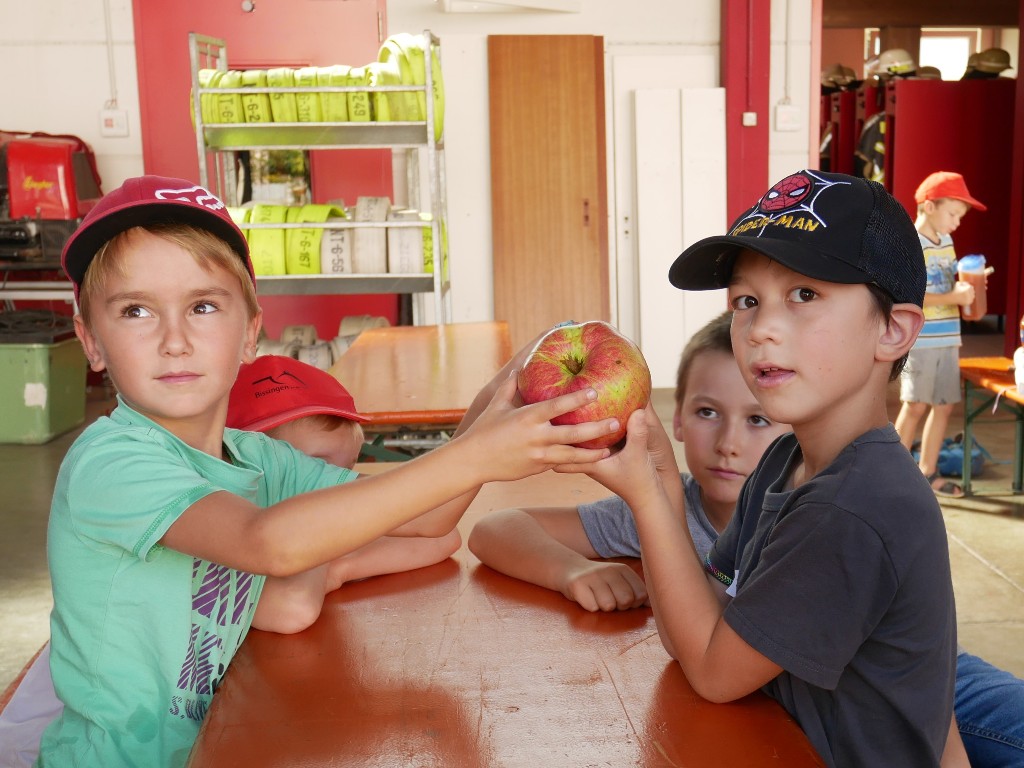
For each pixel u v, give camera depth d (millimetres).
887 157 9375
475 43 6812
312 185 6789
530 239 6949
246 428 1561
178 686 1128
